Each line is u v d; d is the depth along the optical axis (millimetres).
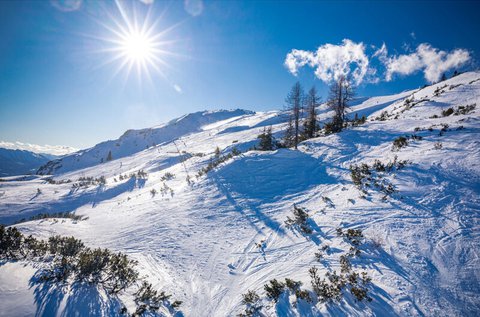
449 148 13930
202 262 10562
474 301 5934
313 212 12609
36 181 51656
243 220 14070
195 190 20266
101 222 19219
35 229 16344
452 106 26125
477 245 7449
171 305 7543
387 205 10812
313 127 32375
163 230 14656
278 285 7535
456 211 9117
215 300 7949
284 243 10711
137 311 6758
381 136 20641
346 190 13859
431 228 8617
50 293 6473
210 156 36000
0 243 8023
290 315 6535
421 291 6383
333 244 9391
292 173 19141
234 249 11266
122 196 29234
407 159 14234
